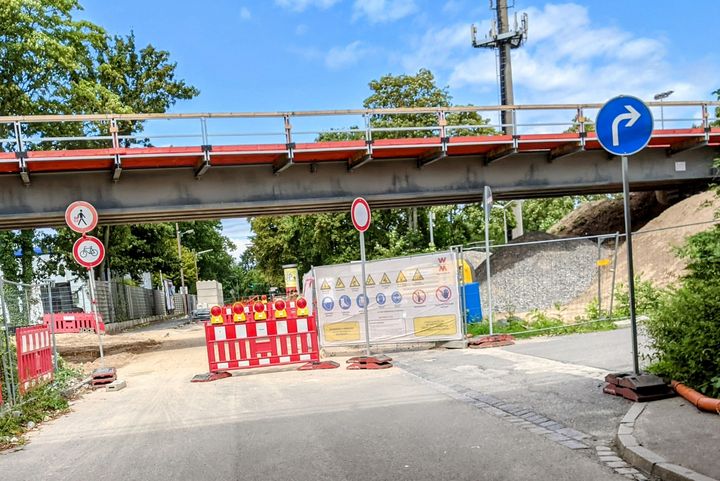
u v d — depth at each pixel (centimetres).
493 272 2400
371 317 1454
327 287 1479
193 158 2041
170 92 4584
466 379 988
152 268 5891
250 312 1308
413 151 2252
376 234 4366
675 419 597
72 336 3045
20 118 1842
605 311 1620
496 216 4641
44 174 2062
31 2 2878
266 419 795
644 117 765
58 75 3303
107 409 979
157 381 1295
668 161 2614
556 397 785
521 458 548
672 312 765
